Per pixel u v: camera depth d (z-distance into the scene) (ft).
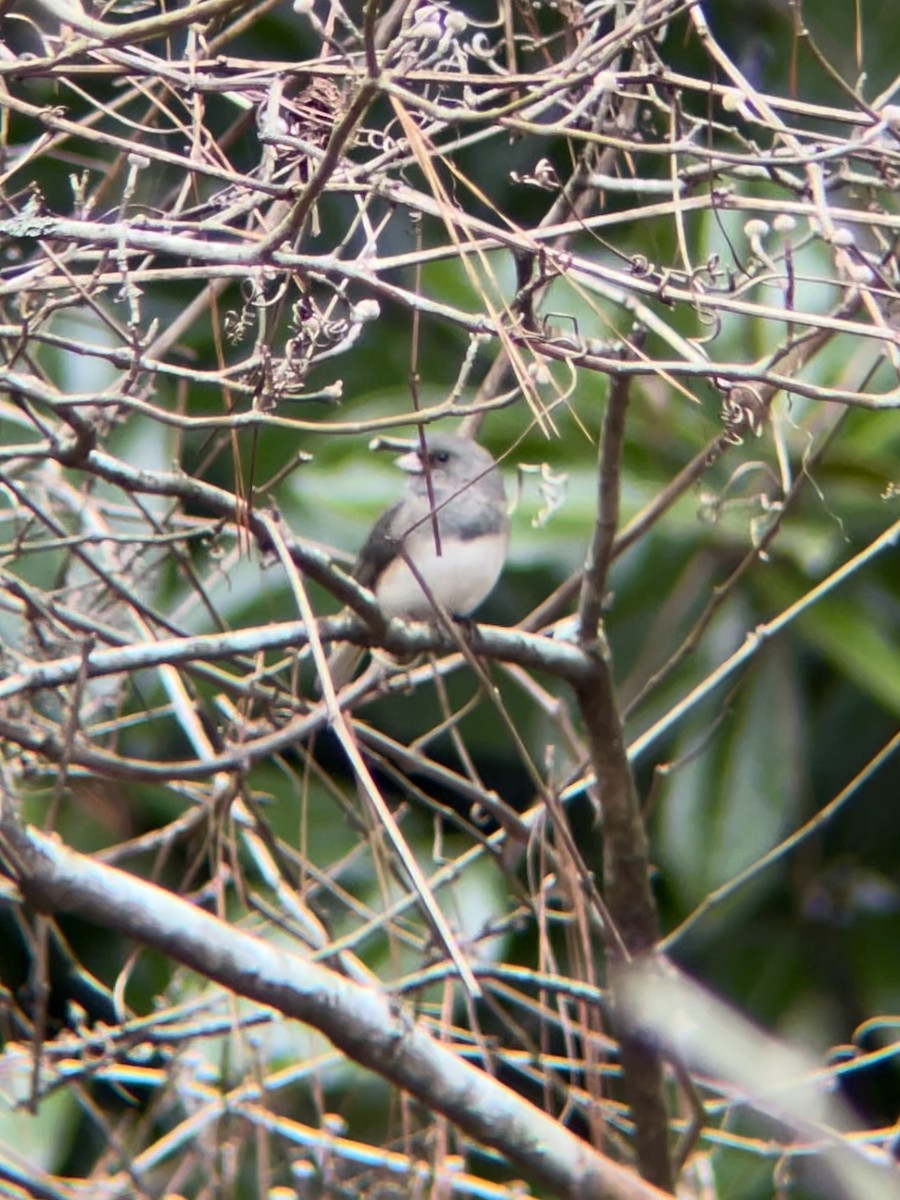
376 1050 20.90
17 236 16.46
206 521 24.89
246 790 22.74
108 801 31.86
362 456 31.32
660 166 28.89
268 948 20.76
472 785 23.79
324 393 17.01
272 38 35.35
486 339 18.26
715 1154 29.37
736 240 28.04
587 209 21.57
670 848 31.89
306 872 27.25
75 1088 25.40
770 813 32.01
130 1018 26.73
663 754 34.22
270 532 18.52
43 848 19.63
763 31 34.27
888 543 24.11
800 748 32.42
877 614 33.53
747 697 32.48
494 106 20.54
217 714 29.09
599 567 22.20
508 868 24.57
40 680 19.27
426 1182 24.48
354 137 17.19
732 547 31.60
